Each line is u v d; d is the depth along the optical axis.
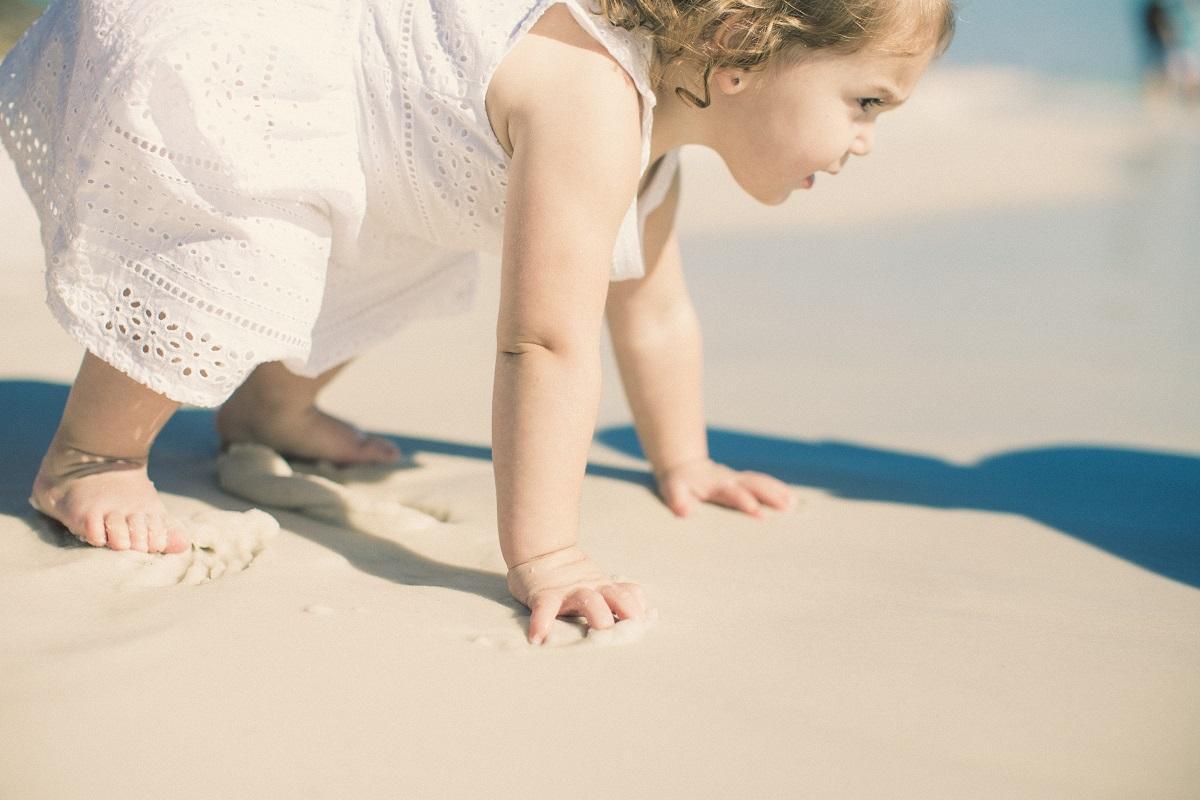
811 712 1.46
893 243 5.66
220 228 1.85
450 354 3.61
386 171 1.98
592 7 1.88
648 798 1.25
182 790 1.21
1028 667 1.62
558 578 1.75
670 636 1.67
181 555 1.84
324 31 1.94
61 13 2.02
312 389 2.45
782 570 2.00
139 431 1.95
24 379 2.93
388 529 2.10
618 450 2.77
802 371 3.52
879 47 1.87
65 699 1.35
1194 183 7.57
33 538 1.89
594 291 1.80
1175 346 3.76
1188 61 14.74
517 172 1.82
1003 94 14.67
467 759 1.30
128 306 1.86
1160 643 1.72
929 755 1.37
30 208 4.72
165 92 1.83
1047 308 4.30
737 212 6.47
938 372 3.50
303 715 1.36
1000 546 2.16
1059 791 1.31
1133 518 2.34
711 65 1.90
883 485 2.54
